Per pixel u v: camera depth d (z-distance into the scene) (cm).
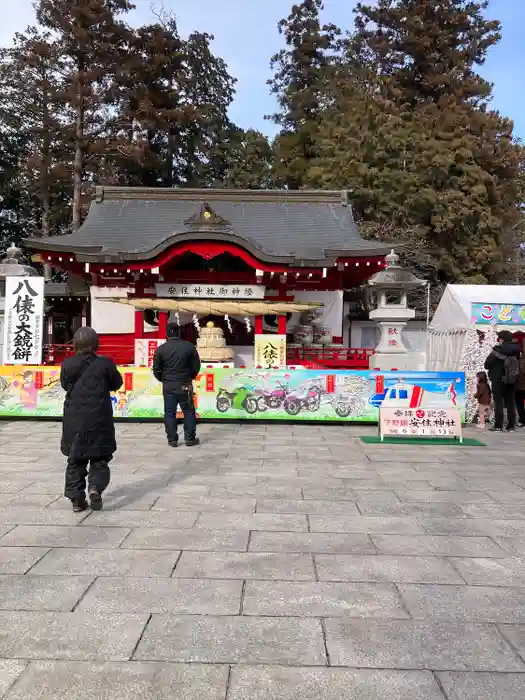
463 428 1048
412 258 2602
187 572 370
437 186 2709
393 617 312
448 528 465
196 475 645
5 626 298
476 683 251
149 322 1631
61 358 1493
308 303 1420
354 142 2714
